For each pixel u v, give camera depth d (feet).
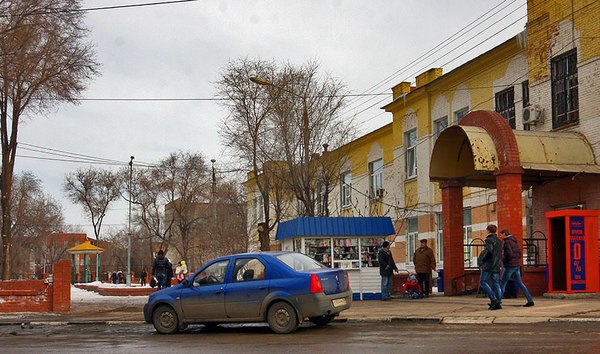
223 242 199.11
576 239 62.28
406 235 119.14
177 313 51.13
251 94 110.32
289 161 106.52
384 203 128.26
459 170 77.71
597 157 67.77
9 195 104.47
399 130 120.67
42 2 92.94
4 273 103.55
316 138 108.27
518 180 65.82
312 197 110.73
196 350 40.01
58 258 304.09
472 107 98.48
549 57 74.59
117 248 326.65
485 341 37.73
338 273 49.42
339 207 150.51
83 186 230.07
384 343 39.04
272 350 38.24
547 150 67.41
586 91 69.05
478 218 97.30
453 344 37.04
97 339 49.47
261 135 110.73
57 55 98.53
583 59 69.46
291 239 84.43
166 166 209.77
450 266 76.38
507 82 90.07
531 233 82.99
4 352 41.68
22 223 246.27
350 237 81.30
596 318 45.68
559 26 73.20
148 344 44.78
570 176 71.97
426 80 112.57
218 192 206.39
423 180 111.55
